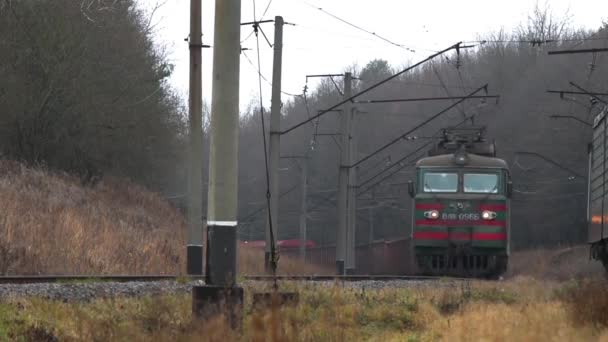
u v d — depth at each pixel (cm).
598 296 4669
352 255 14562
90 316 4034
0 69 12488
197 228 8275
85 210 11262
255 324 3541
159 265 9569
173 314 4325
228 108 4066
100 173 15325
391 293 5928
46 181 11950
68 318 3962
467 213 10425
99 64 13112
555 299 5925
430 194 10538
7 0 9969
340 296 5294
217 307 3909
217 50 4081
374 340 4297
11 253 7544
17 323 3666
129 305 4453
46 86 13012
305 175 18962
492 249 10369
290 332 3766
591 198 9938
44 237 8375
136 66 14212
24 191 10569
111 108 13975
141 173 17588
